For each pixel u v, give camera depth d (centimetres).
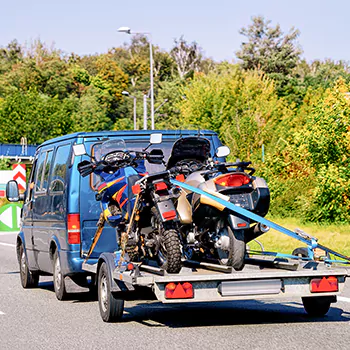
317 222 4862
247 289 1648
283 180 5612
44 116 16738
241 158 6725
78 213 2145
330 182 4741
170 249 1723
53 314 2022
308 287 1691
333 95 5012
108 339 1638
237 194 1759
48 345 1598
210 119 8244
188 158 1959
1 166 12419
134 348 1530
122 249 1802
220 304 2147
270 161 5794
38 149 2612
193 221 1809
